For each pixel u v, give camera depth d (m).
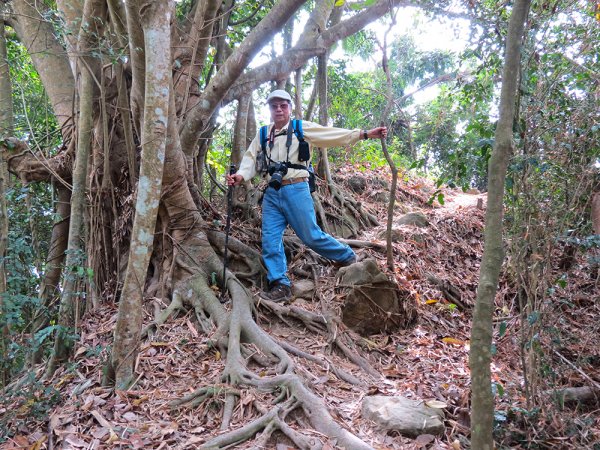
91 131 5.42
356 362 4.60
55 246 6.04
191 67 5.67
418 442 3.45
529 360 3.90
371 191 7.96
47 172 5.96
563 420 3.83
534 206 3.80
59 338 4.63
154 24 3.90
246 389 3.91
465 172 4.24
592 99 3.88
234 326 4.57
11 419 3.90
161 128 3.99
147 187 3.99
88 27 5.26
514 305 5.82
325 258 5.68
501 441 3.68
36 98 7.85
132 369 4.12
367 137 4.88
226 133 9.05
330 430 3.47
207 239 5.50
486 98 4.47
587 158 3.94
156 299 5.16
